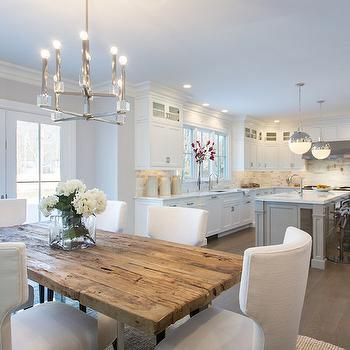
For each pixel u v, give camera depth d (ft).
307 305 9.20
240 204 21.24
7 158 12.11
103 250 5.99
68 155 14.28
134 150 15.40
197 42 9.81
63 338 4.46
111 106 14.52
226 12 7.96
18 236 7.11
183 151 19.02
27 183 12.77
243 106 19.48
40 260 5.29
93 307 3.75
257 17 8.23
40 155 13.23
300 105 19.13
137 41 9.69
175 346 4.19
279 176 26.37
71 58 11.12
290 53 10.77
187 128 19.81
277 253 3.51
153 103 15.08
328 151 17.61
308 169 25.11
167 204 14.90
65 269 4.82
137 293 3.88
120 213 8.56
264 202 14.66
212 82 14.25
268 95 16.67
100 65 11.89
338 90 15.65
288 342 3.90
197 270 4.80
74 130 14.51
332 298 9.70
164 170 17.20
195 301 3.72
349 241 15.43
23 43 9.81
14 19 8.23
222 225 19.15
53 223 6.21
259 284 3.45
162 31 9.01
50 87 13.41
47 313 5.11
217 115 21.42
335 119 22.74
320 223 12.97
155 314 3.32
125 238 7.07
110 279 4.39
